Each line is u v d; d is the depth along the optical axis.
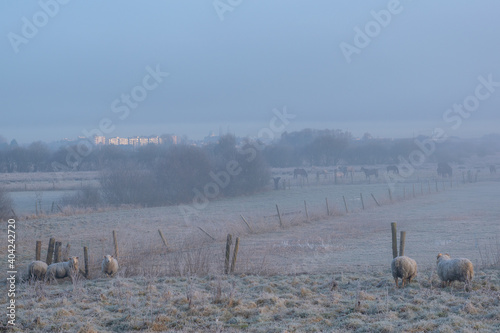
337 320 10.06
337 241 22.92
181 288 13.33
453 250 19.25
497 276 13.12
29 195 53.50
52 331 9.95
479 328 8.94
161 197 49.12
